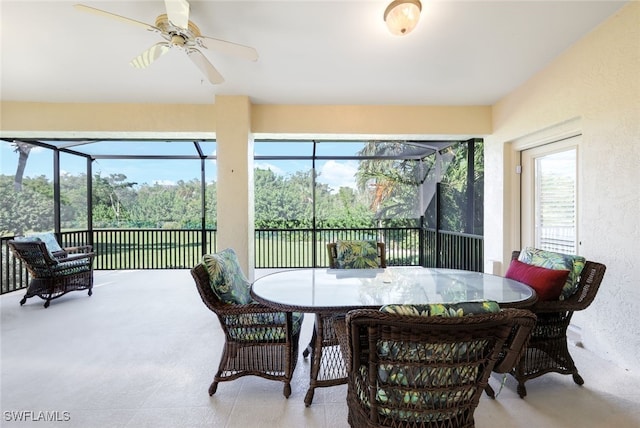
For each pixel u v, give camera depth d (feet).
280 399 5.90
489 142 11.96
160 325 9.37
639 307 6.30
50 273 11.03
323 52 7.89
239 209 10.93
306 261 17.37
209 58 8.19
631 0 6.15
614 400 5.72
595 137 7.17
